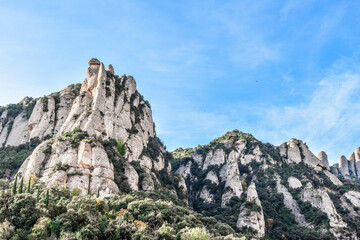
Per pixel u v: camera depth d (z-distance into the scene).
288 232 109.00
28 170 87.56
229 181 132.00
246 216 105.25
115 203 73.00
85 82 128.00
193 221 74.56
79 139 93.19
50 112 130.88
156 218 67.38
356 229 107.69
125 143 107.12
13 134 134.38
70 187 78.19
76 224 59.56
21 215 59.94
